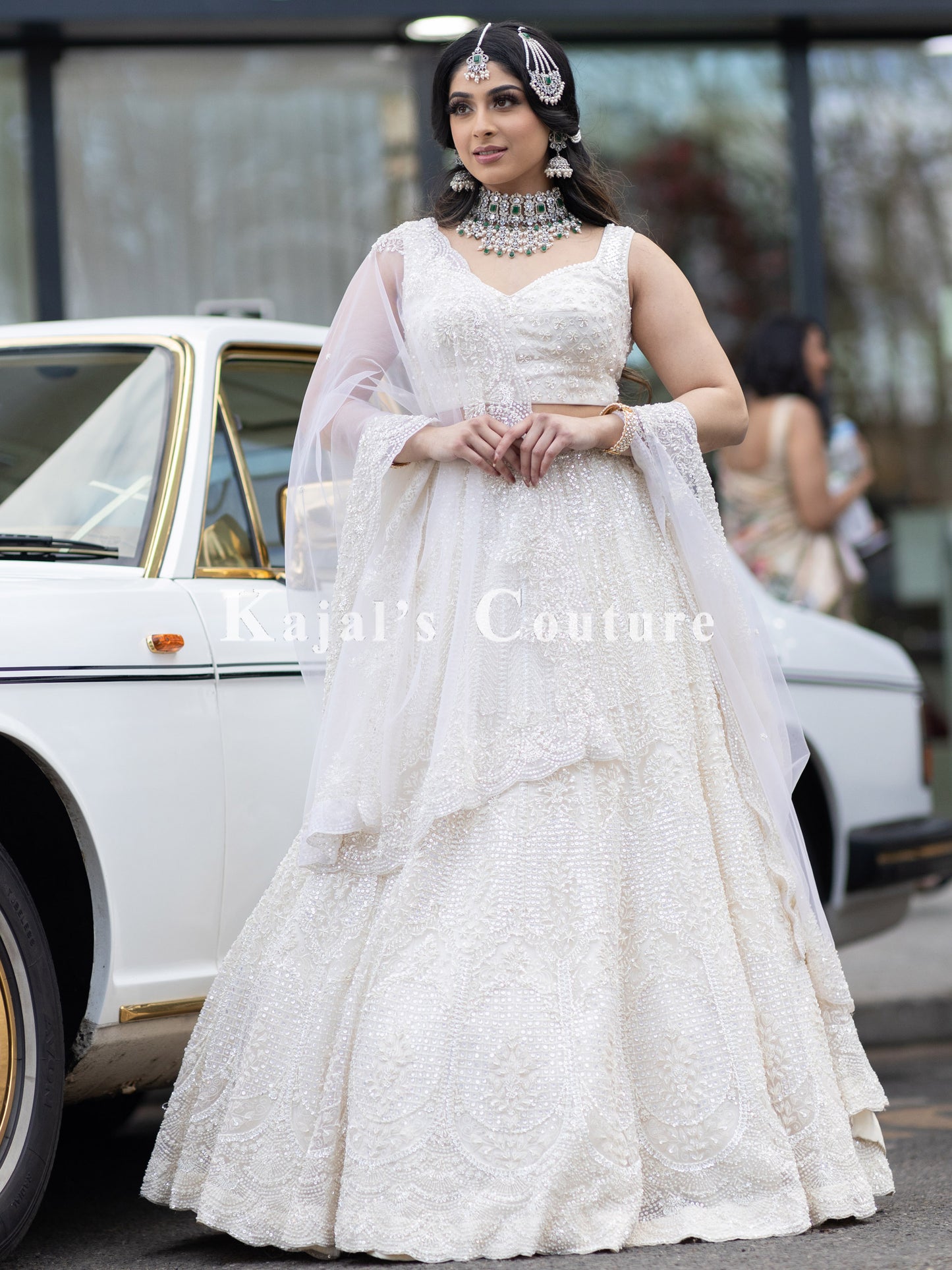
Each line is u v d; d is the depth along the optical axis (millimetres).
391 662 6422
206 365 7738
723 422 6738
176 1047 6871
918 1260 5406
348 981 6098
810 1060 6129
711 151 16375
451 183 6898
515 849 6000
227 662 7012
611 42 16156
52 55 15281
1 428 7738
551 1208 5594
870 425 16812
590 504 6492
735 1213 5816
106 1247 6562
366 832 6301
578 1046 5746
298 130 15961
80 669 6445
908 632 16984
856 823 10016
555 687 6203
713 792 6410
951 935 14156
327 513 6906
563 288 6562
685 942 6047
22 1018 6043
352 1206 5707
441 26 15469
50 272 15445
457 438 6387
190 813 6781
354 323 6883
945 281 16875
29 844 6840
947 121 16859
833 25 16281
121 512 7391
